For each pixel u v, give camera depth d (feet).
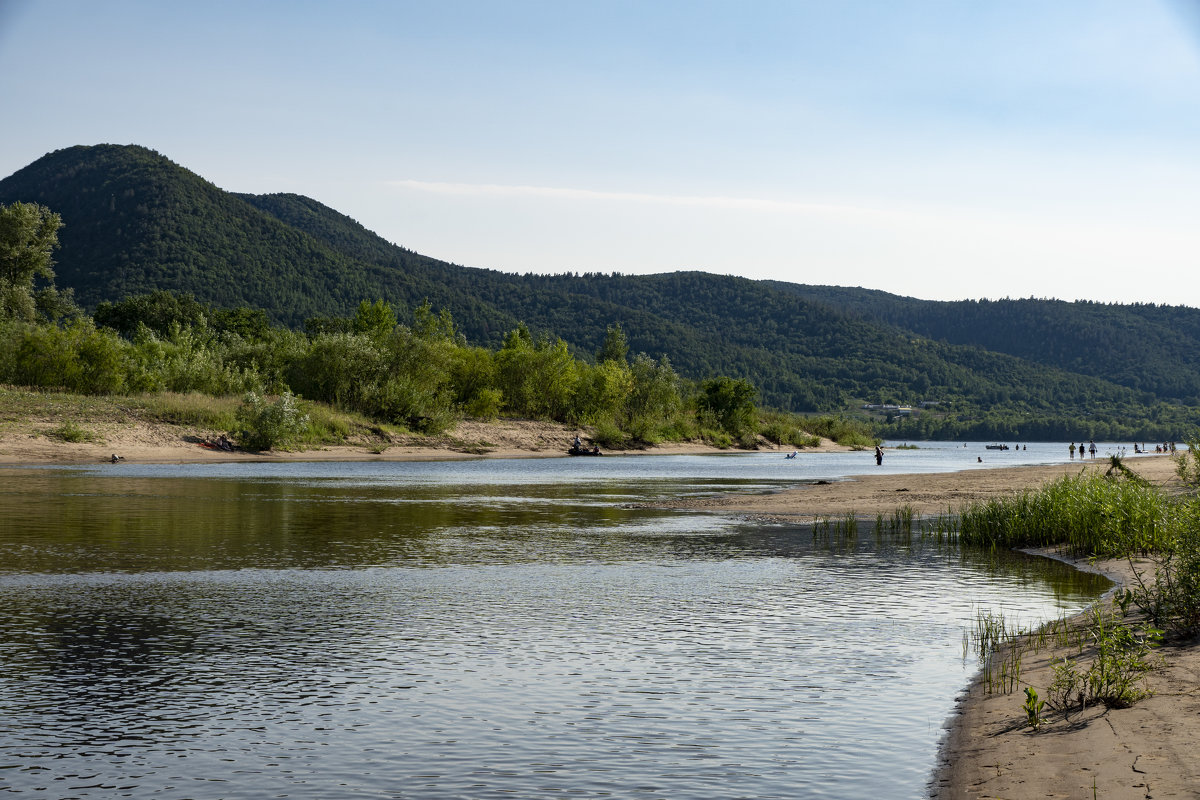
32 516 90.22
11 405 197.36
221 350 297.33
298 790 25.54
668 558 68.95
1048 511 79.05
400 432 259.39
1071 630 43.60
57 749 28.63
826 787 25.55
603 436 311.47
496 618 47.70
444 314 431.43
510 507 108.27
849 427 480.23
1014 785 24.52
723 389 399.24
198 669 37.63
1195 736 26.37
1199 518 44.34
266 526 85.35
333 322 537.24
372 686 35.47
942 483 145.28
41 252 354.95
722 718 31.71
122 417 204.23
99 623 45.52
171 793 25.29
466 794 25.26
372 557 67.82
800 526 90.74
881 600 53.11
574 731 30.48
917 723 31.04
